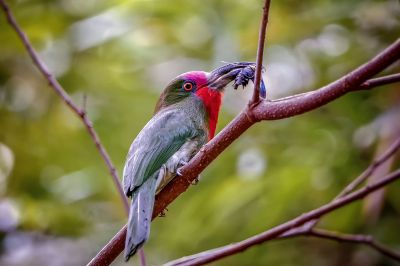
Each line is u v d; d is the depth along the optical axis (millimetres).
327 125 11383
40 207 13328
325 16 11984
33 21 13391
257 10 12812
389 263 10859
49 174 13672
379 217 10969
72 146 13469
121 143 13109
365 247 11008
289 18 12344
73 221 13344
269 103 6539
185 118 8539
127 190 7418
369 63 5988
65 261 13312
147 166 7695
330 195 11008
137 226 6801
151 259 12422
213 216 11023
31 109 13898
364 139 10852
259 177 11000
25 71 13867
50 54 13805
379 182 7273
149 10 13531
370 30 11867
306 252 11664
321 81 11891
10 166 13828
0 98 13898
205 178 11719
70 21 13641
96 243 13422
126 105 13367
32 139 13812
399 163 10227
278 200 10789
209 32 13641
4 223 13445
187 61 13945
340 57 11812
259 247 11477
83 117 8266
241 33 12773
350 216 10883
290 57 12859
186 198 12102
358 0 11812
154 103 13273
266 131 11727
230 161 11656
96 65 13961
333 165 10930
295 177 10781
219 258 7352
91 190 13359
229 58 12625
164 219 12391
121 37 13812
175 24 13805
